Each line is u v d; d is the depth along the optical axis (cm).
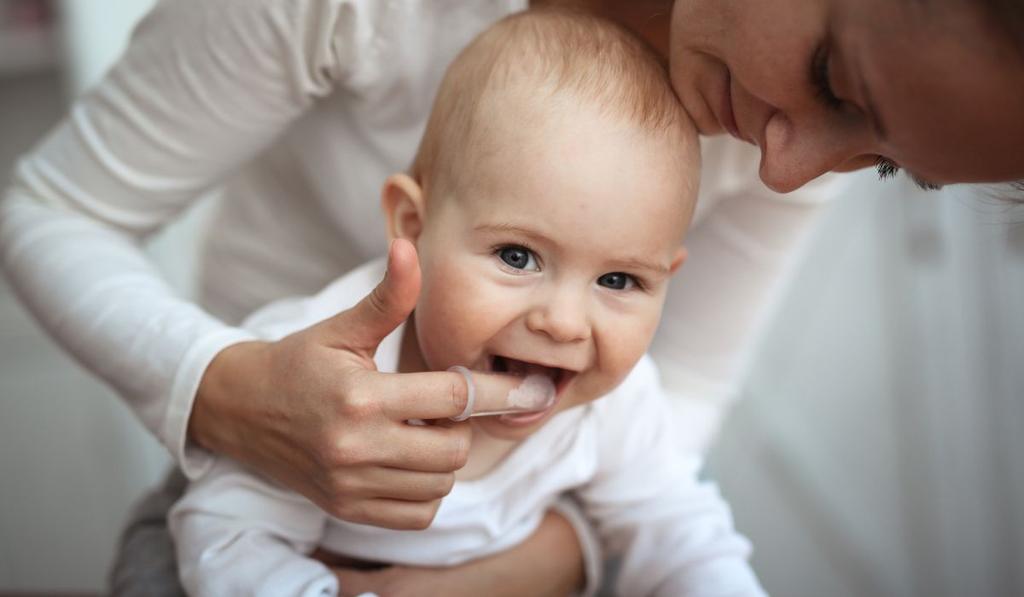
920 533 217
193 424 81
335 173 97
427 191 81
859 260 220
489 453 89
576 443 91
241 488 82
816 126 67
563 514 97
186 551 80
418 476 72
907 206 212
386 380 70
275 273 110
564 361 75
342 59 84
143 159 89
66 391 213
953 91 57
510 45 80
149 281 89
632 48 80
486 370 78
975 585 212
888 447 220
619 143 74
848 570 228
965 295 208
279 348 75
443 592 87
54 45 193
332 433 70
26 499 215
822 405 229
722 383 123
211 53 82
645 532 96
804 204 109
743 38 66
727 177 99
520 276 74
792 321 232
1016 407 206
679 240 79
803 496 234
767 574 239
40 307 88
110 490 218
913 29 56
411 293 67
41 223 91
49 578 218
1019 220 91
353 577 86
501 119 76
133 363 81
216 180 94
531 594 92
